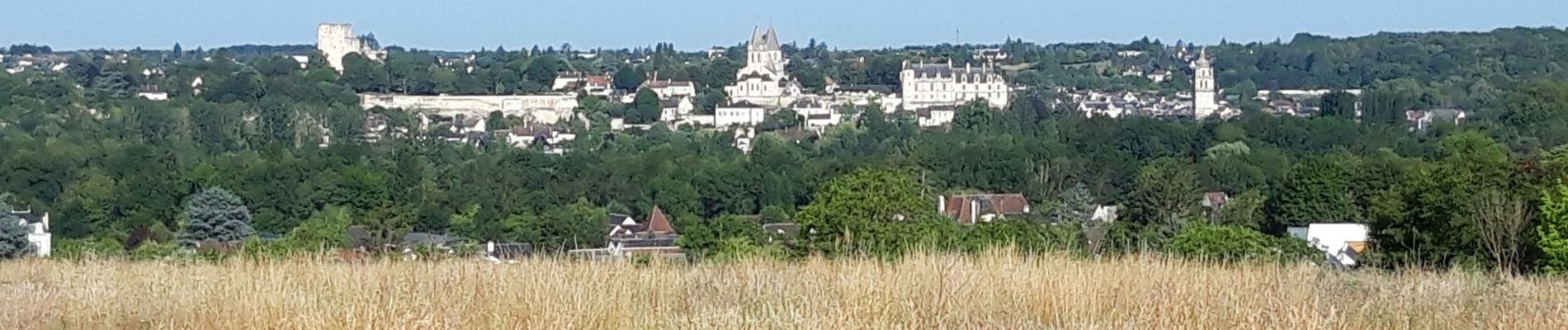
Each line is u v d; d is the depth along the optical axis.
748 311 10.58
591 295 10.81
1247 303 10.78
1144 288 11.55
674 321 10.29
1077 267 12.55
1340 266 20.58
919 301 10.98
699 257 18.53
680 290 12.06
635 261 15.20
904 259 13.55
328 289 11.55
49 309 11.13
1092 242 26.06
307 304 10.45
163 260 16.97
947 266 12.41
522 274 12.23
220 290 11.61
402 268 13.50
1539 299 11.76
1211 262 16.06
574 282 11.68
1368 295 11.78
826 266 14.32
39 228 46.25
